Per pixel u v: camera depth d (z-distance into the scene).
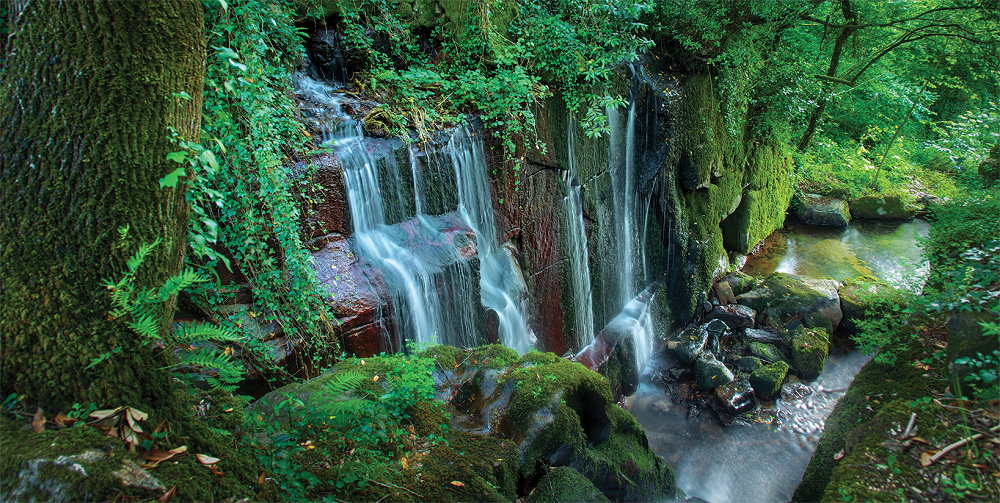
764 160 11.70
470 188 6.22
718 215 10.34
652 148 8.61
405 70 6.44
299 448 3.07
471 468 3.34
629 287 9.15
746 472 6.84
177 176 2.32
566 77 6.90
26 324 2.27
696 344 8.87
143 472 2.22
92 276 2.31
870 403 4.25
